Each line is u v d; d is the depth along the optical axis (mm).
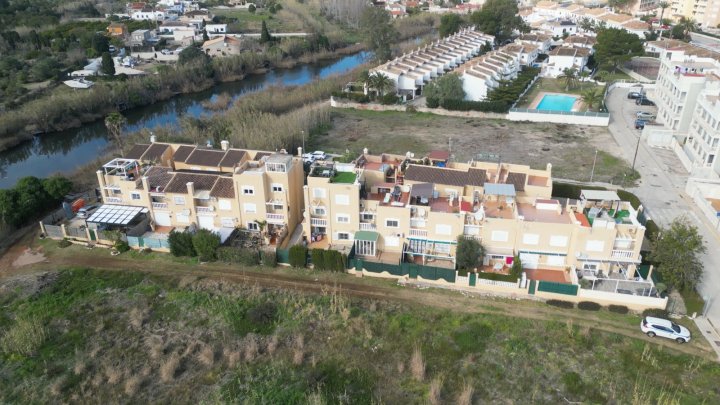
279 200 67875
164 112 137125
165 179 71500
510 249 60250
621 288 56375
